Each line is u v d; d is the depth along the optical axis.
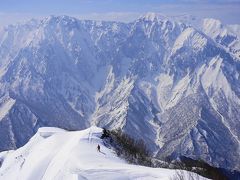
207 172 80.62
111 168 68.31
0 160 104.81
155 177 63.31
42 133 102.69
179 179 60.41
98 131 93.69
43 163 84.50
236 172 94.31
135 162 81.31
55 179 73.19
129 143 95.44
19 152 100.56
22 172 86.69
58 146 91.19
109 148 86.06
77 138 90.25
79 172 69.19
